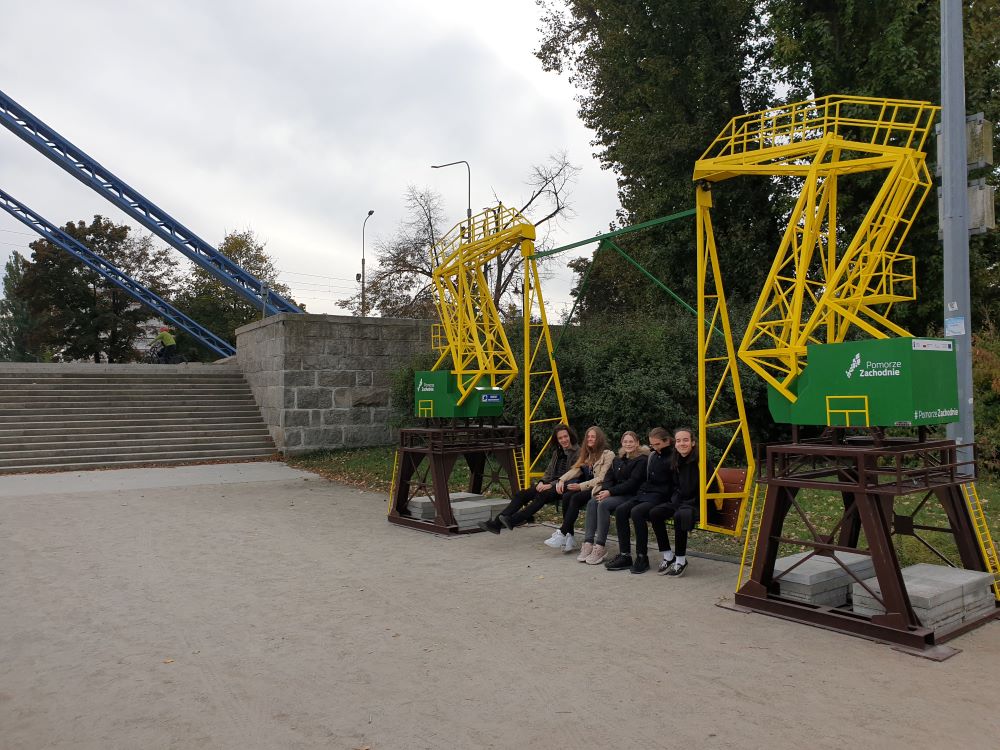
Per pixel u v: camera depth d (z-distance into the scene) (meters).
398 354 20.61
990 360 13.21
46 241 49.91
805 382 5.80
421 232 39.72
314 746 3.58
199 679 4.46
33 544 8.50
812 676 4.44
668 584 6.69
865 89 16.41
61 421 18.45
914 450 5.27
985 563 5.84
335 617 5.70
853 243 6.26
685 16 19.41
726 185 19.45
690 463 7.06
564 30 29.11
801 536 8.73
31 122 36.53
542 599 6.19
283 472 16.28
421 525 9.38
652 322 15.30
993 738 3.61
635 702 4.07
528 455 10.84
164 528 9.53
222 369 23.72
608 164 26.11
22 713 3.99
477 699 4.13
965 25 16.08
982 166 7.25
